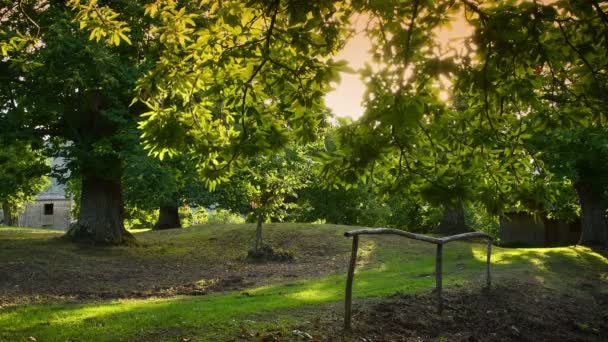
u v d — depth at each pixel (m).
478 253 19.45
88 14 7.27
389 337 7.56
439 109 5.05
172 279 15.11
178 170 18.48
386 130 5.04
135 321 7.46
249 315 7.98
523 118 6.25
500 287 11.67
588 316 10.79
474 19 5.27
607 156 20.86
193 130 6.26
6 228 32.12
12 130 16.28
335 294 9.98
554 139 18.12
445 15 5.41
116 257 18.14
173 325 7.28
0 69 15.01
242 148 5.76
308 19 5.46
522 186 6.41
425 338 7.80
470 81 4.94
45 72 14.74
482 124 6.02
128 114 17.62
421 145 5.65
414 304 9.35
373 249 20.72
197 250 21.03
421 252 19.94
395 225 44.41
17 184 18.84
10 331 6.97
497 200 6.13
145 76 6.27
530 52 5.09
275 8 5.38
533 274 14.21
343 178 5.50
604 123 5.98
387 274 14.40
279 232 24.48
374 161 5.33
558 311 10.78
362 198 40.34
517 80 5.64
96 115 17.83
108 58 14.90
